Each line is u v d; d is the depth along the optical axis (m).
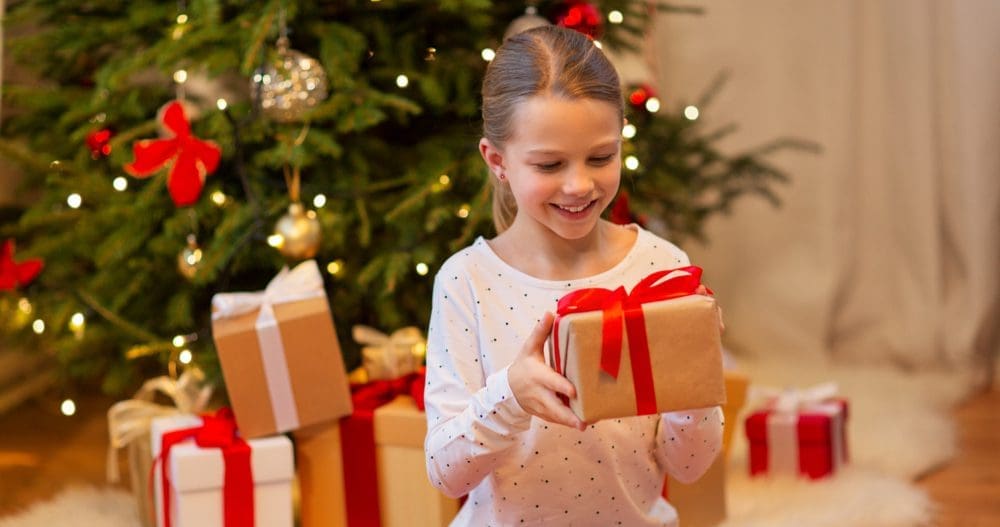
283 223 2.32
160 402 3.05
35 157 2.55
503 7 2.68
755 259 3.76
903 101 3.59
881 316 3.70
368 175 2.60
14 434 3.12
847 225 3.69
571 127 1.23
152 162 2.24
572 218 1.27
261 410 2.10
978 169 3.50
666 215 2.95
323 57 2.39
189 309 2.51
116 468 2.38
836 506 2.32
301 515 2.20
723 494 2.23
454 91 2.64
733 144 3.71
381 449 2.13
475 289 1.40
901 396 3.16
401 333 2.36
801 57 3.65
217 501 2.04
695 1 3.68
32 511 2.47
